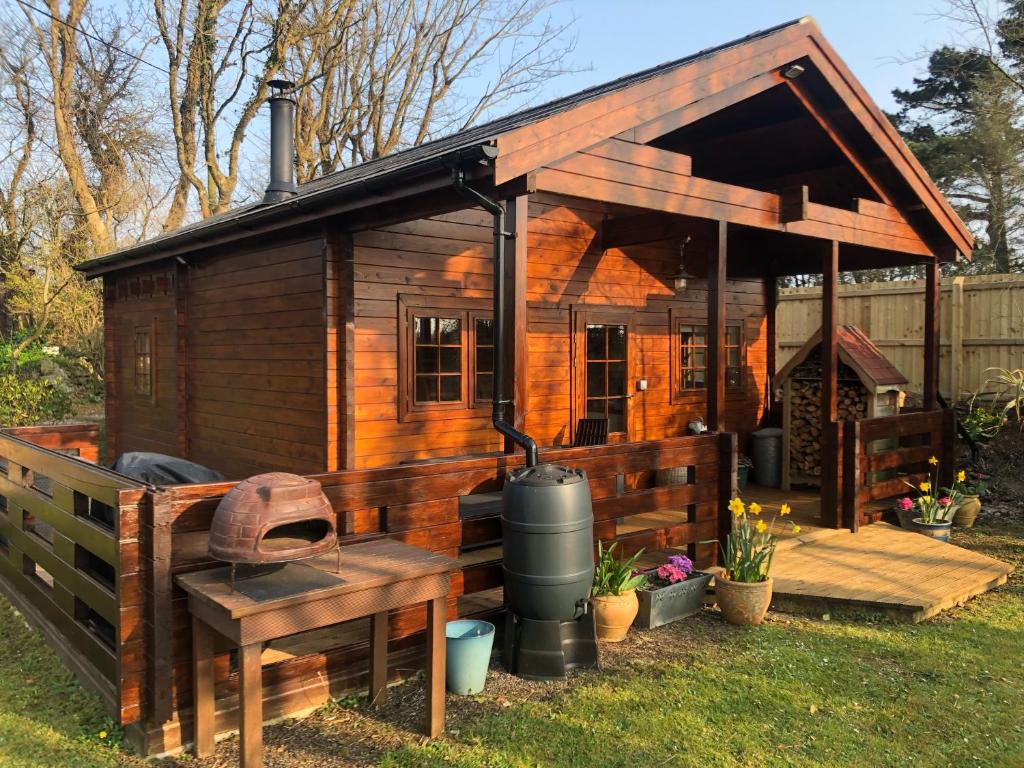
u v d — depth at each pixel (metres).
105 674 3.48
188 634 3.20
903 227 7.35
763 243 9.46
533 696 3.72
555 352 7.44
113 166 18.14
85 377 16.02
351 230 5.76
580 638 4.04
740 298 9.41
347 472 3.69
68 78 16.88
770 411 9.69
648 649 4.34
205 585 3.00
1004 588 5.54
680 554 5.70
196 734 3.13
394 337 6.26
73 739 3.29
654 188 5.02
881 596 4.96
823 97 6.27
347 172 9.43
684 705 3.62
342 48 18.86
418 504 3.95
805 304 11.65
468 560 5.67
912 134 19.05
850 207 7.27
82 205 16.69
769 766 3.10
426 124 20.64
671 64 6.04
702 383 8.94
